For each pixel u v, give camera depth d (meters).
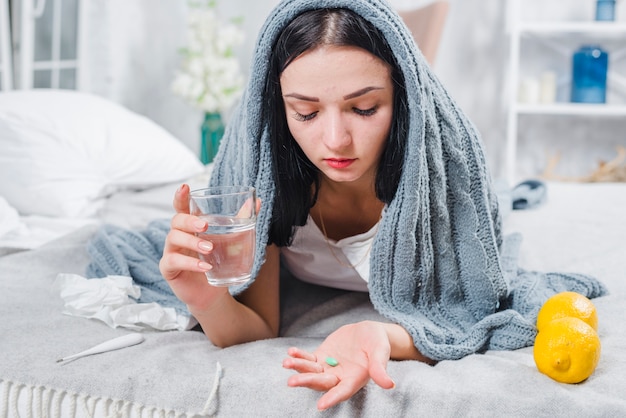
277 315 1.15
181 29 3.27
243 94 1.09
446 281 1.09
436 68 3.26
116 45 3.00
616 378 0.84
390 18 0.89
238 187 0.89
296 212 1.07
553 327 0.85
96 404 0.88
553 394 0.78
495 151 3.29
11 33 2.56
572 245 1.50
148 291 1.20
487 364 0.89
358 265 1.15
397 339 0.95
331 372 0.80
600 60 2.95
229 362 0.93
